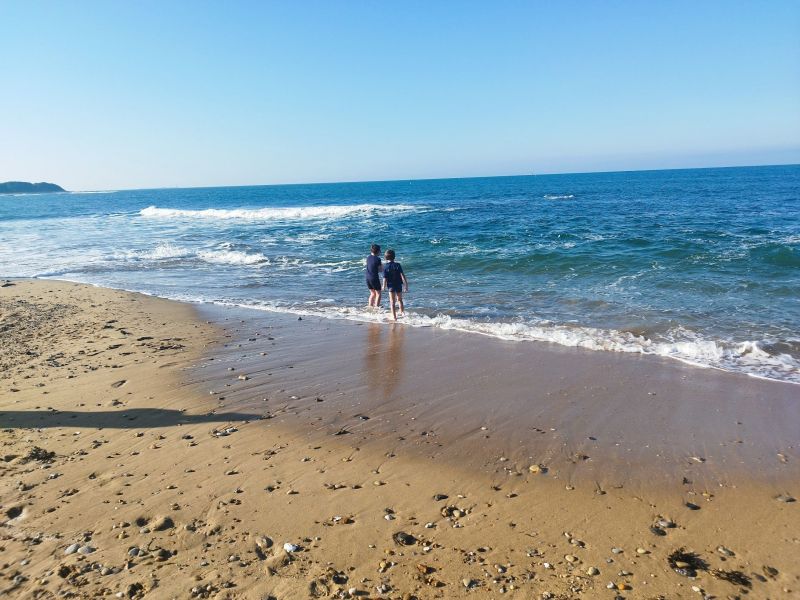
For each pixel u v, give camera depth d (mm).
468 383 7043
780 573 3309
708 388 6652
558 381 7039
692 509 4039
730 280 12891
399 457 4996
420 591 3203
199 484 4551
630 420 5730
